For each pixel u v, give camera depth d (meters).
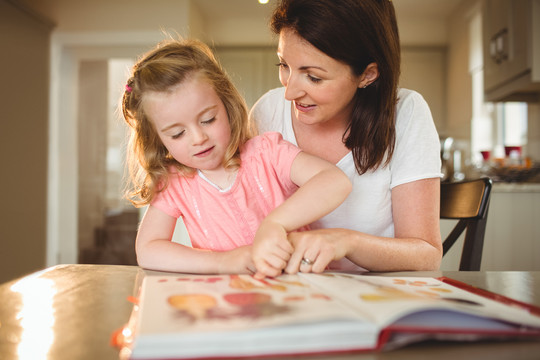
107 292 0.59
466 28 3.63
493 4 2.63
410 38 4.16
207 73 0.84
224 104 0.91
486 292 0.53
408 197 0.92
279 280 0.57
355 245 0.70
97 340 0.41
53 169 3.38
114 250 3.44
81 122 3.44
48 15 3.43
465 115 3.66
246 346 0.35
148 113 0.83
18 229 3.00
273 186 0.92
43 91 3.29
